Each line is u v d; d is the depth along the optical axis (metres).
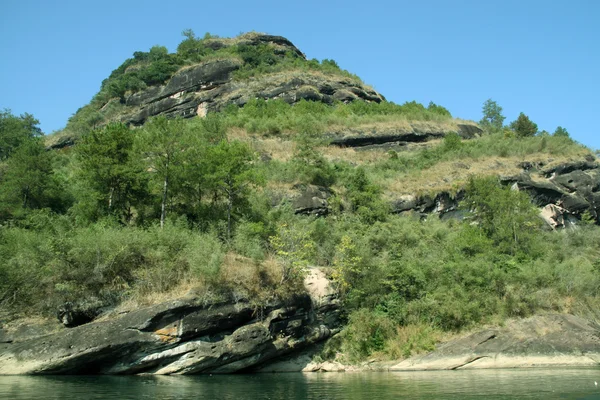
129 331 19.59
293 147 53.88
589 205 49.28
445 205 45.66
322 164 44.06
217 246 23.34
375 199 41.72
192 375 20.81
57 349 18.86
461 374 22.70
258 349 22.14
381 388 18.06
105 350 19.09
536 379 20.44
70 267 21.48
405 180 48.69
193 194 31.31
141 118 79.12
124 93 85.69
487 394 16.55
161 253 22.53
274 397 15.76
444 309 27.72
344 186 43.59
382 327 26.89
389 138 63.91
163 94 81.31
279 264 24.53
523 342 26.55
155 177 29.22
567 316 28.86
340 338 26.39
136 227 26.50
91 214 28.48
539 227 43.59
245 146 30.95
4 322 20.20
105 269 21.64
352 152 60.19
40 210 29.83
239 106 73.75
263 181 30.44
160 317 20.16
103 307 21.05
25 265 21.42
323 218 36.47
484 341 26.53
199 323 20.66
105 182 29.08
